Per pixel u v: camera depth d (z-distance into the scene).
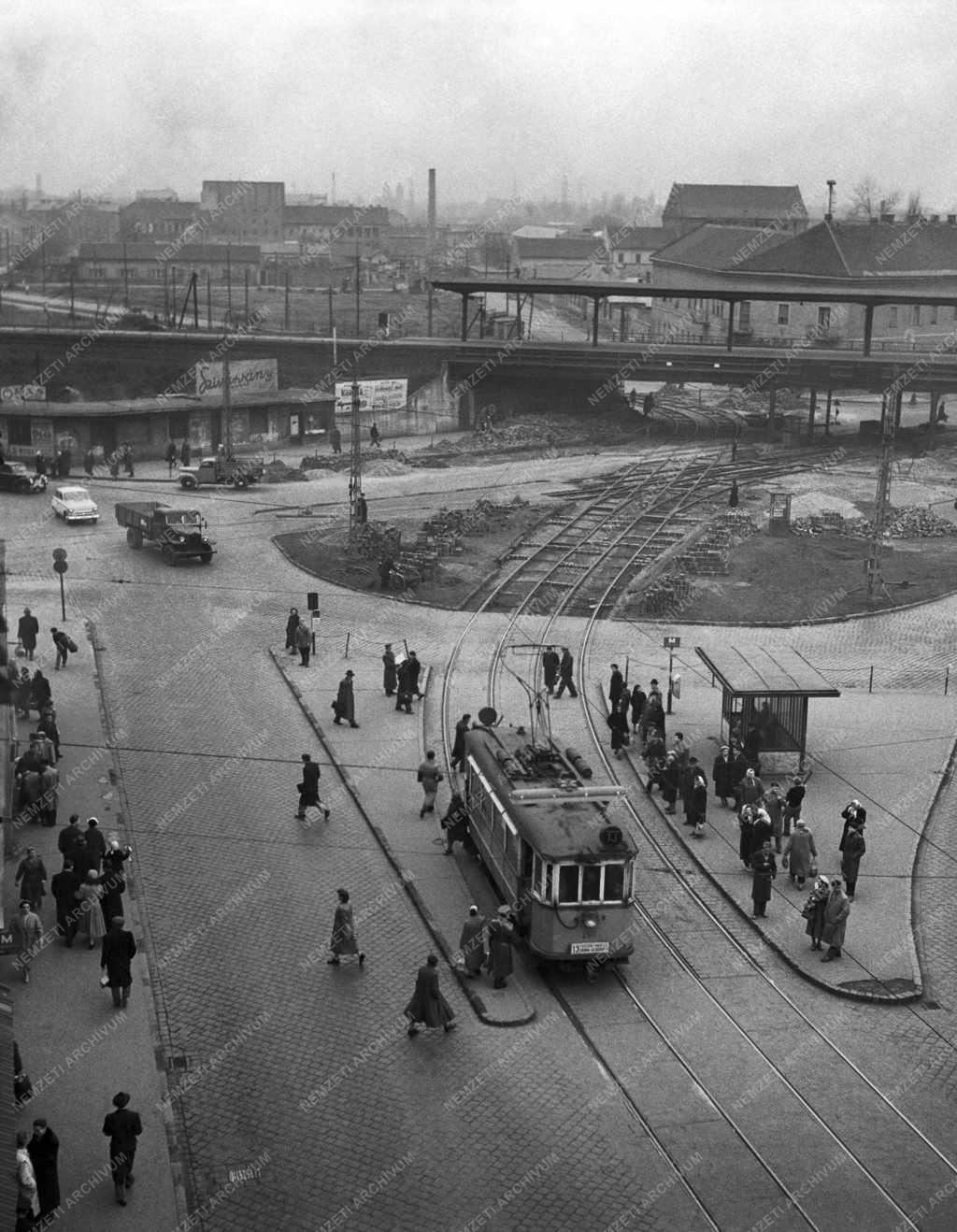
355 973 27.17
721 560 62.38
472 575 61.53
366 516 71.25
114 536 67.06
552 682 45.09
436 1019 24.72
